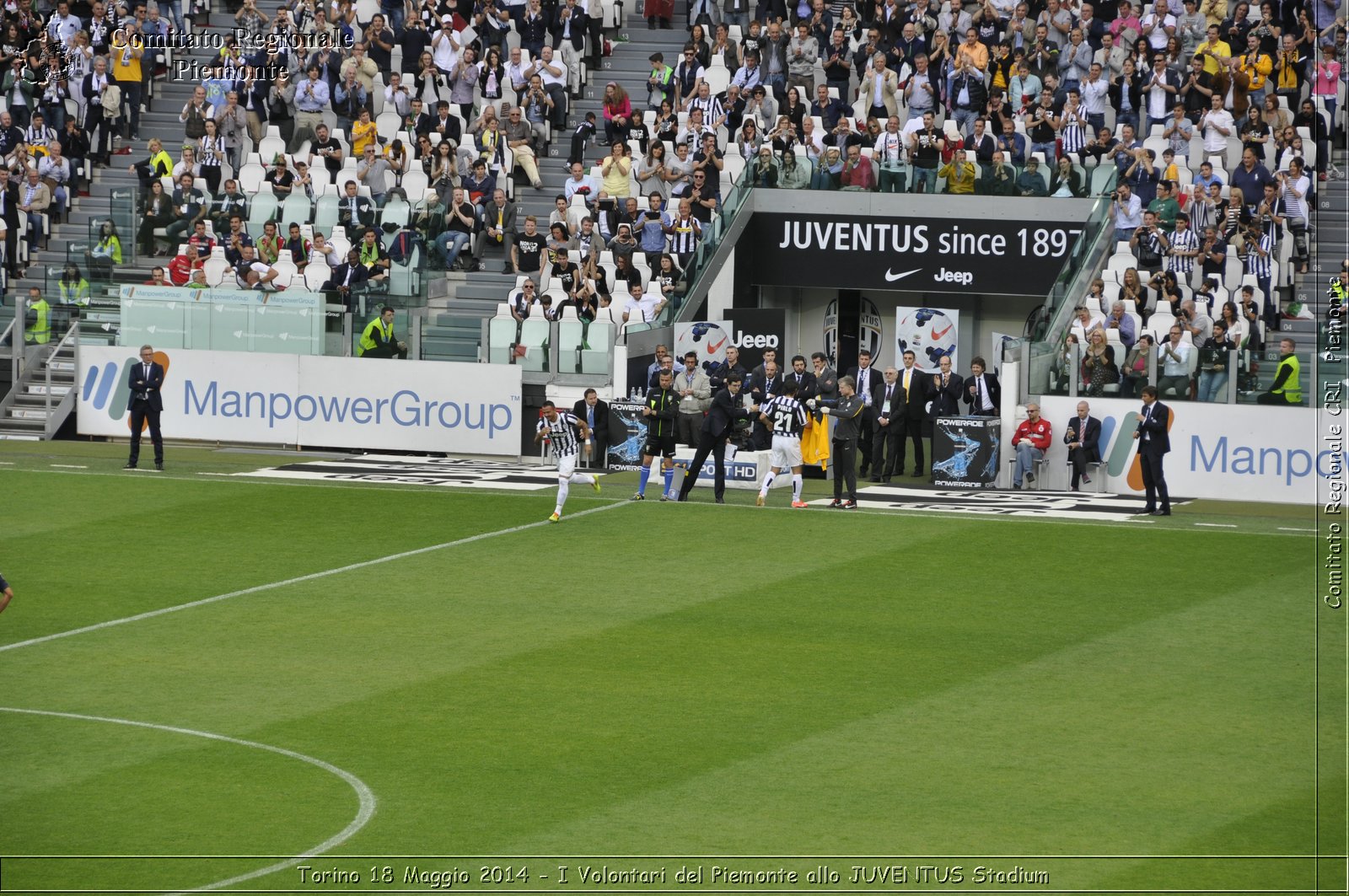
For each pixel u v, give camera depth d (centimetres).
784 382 7856
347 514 7125
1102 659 5075
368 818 3738
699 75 10275
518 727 4384
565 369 8650
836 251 9738
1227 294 8531
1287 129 9106
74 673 4859
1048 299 8494
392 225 9331
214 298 8938
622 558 6366
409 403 8775
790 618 5519
